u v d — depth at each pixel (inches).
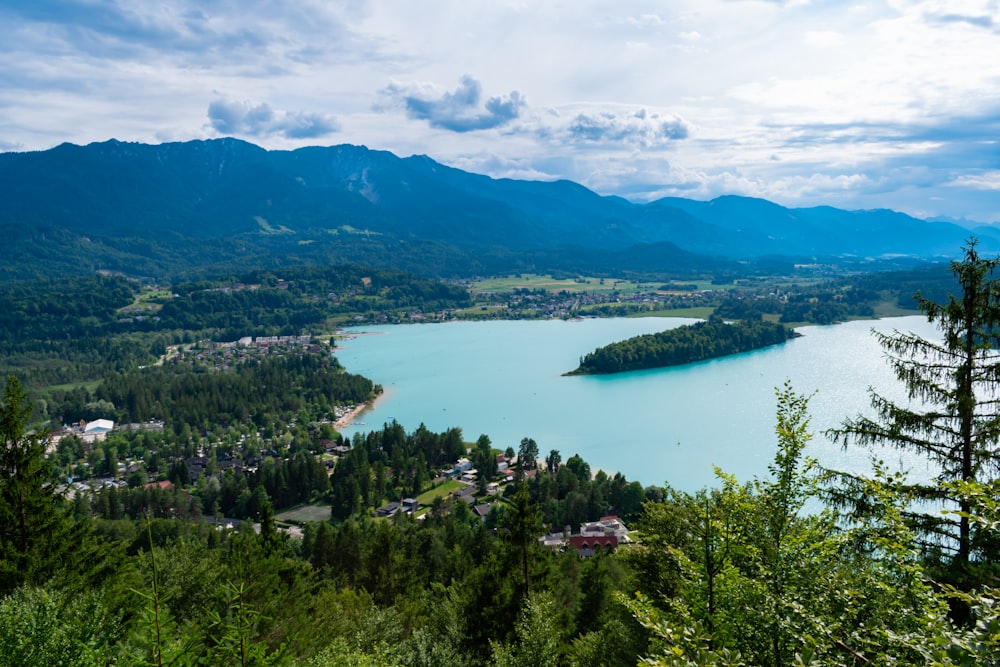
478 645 1526.8
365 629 1334.9
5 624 700.7
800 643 519.2
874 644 500.1
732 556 650.2
